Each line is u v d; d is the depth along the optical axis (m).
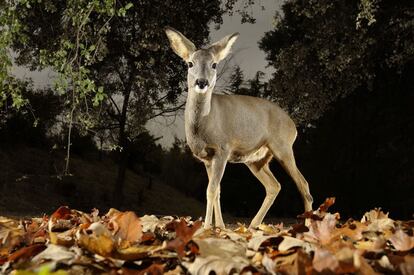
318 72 17.86
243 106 6.22
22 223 4.01
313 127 25.34
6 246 2.82
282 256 2.35
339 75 17.78
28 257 2.41
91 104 19.78
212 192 5.73
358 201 23.48
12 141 26.14
